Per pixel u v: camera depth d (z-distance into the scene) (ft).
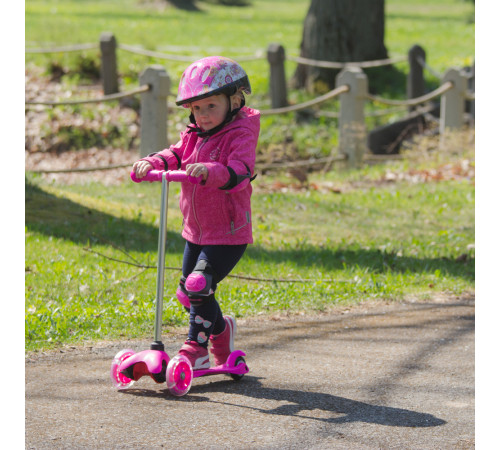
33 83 109.19
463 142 96.73
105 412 25.48
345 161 93.56
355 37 130.31
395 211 72.13
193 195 28.25
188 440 23.12
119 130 98.68
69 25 143.33
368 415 26.03
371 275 50.26
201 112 28.14
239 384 29.19
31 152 91.91
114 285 43.96
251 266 50.70
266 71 141.38
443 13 285.23
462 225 67.31
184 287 29.91
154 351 27.48
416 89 114.83
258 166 83.66
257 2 323.57
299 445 22.98
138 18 223.92
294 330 38.29
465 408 27.04
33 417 24.80
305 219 67.82
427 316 42.06
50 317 35.73
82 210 61.31
